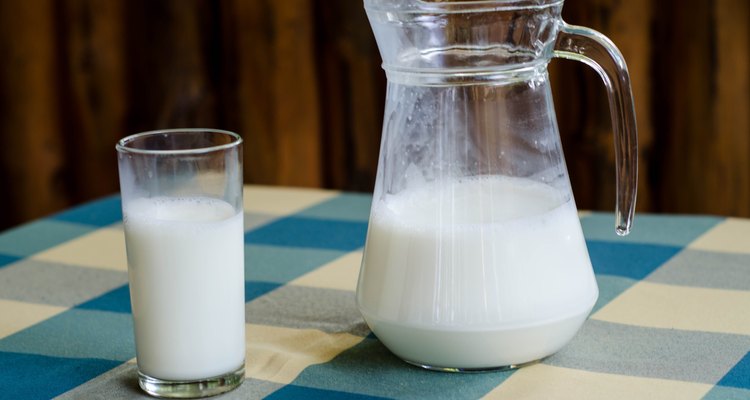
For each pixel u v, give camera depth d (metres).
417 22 0.89
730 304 1.02
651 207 1.93
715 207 1.89
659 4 1.83
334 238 1.20
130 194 0.91
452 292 0.91
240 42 2.05
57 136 2.12
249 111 2.08
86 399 0.91
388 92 0.94
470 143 0.91
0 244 1.21
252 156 2.10
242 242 0.92
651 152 1.90
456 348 0.91
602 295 1.05
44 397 0.92
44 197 2.15
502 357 0.92
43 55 2.08
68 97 2.11
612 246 1.15
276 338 0.99
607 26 1.86
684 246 1.14
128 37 2.08
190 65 2.08
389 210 0.93
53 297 1.08
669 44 1.84
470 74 0.90
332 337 0.99
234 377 0.92
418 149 0.92
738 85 1.83
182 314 0.90
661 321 0.99
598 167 1.92
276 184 2.10
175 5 2.05
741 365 0.92
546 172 0.92
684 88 1.86
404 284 0.92
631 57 1.86
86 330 1.02
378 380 0.92
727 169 1.87
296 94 2.05
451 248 0.91
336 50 2.02
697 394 0.88
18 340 1.00
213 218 0.91
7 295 1.09
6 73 2.09
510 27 0.89
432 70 0.90
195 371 0.91
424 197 0.92
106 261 1.16
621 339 0.97
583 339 0.97
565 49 0.93
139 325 0.91
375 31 0.92
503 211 0.91
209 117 2.10
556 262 0.92
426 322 0.91
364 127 2.04
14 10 2.06
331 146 2.07
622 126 0.93
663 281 1.07
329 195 1.33
